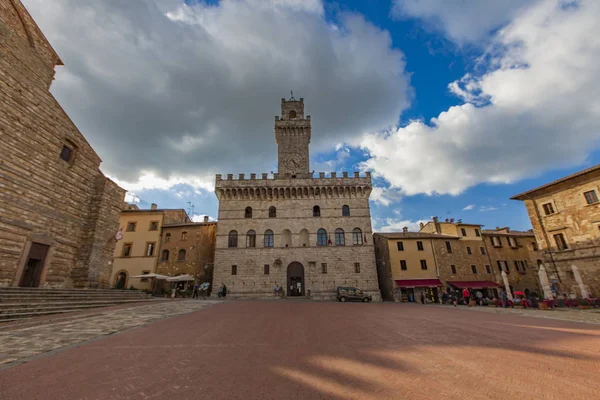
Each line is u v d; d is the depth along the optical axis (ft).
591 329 42.11
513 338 34.71
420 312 73.41
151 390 18.40
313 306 88.12
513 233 176.04
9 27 68.74
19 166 69.51
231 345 31.24
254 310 70.69
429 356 26.25
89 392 18.02
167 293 146.82
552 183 113.50
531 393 17.53
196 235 158.71
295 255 150.82
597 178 102.68
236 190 162.20
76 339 33.22
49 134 78.89
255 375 21.26
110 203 97.60
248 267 147.95
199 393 17.93
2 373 21.12
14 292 55.01
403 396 17.28
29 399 16.81
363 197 163.12
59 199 81.46
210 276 164.14
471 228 165.07
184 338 34.99
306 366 23.38
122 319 49.85
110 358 25.73
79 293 69.67
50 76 80.79
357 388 18.65
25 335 34.40
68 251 84.23
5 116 66.39
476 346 30.22
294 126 193.36
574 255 107.55
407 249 154.81
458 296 141.28
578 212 107.45
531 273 162.81
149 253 159.12
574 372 21.26
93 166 95.71
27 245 70.79
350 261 150.30
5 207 65.46
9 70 67.97
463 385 18.98
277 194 163.02
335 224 158.20
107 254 94.89
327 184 163.32
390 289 150.82
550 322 51.52
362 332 39.63
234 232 155.94
